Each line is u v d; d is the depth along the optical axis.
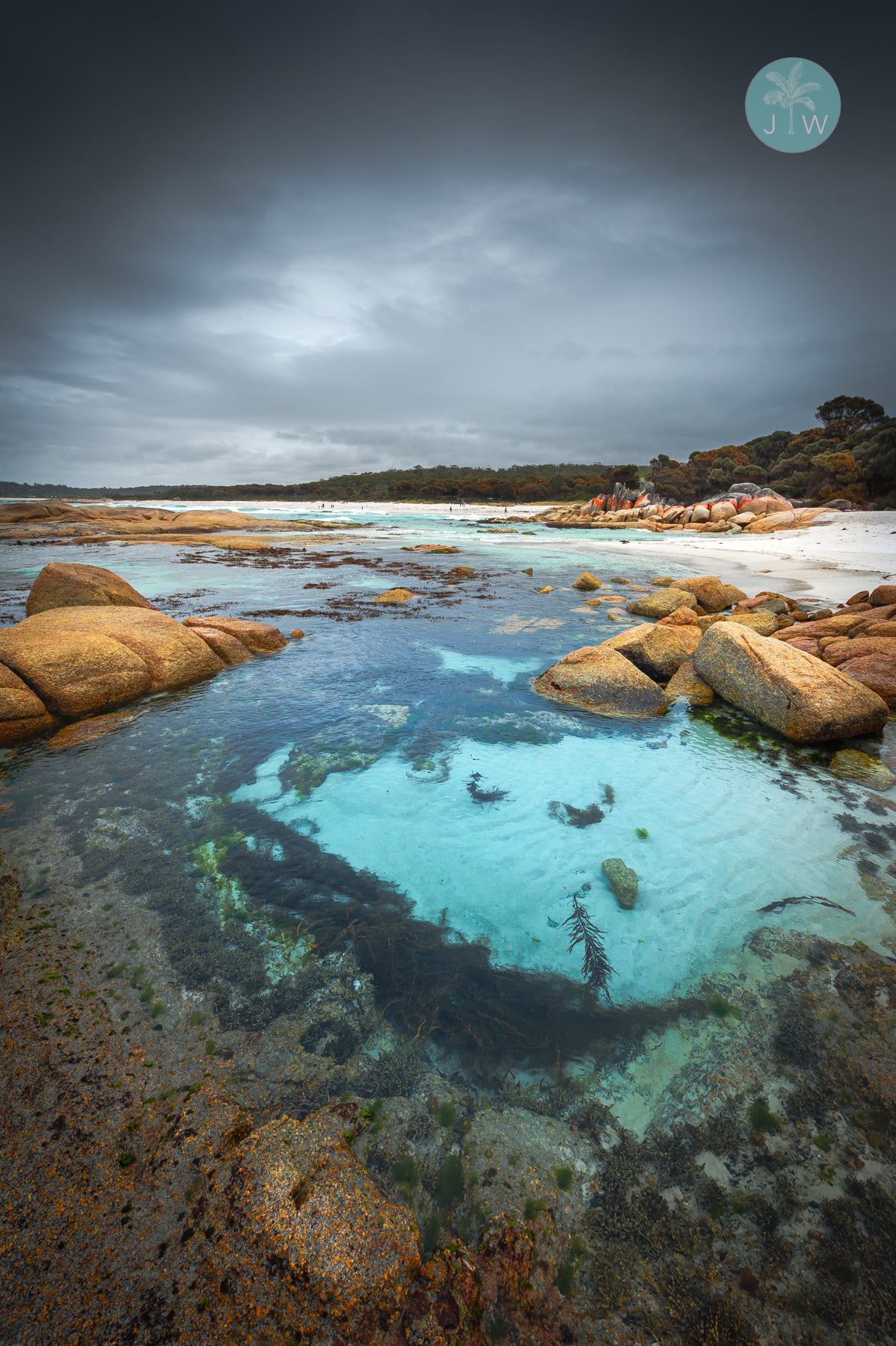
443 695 10.50
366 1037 3.75
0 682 8.41
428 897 5.25
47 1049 3.42
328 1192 2.67
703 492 82.62
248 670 11.91
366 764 7.88
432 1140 3.09
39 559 30.66
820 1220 2.74
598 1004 4.09
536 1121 3.23
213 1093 3.25
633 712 9.63
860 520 43.03
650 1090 3.44
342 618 16.89
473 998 4.11
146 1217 2.59
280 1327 2.26
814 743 8.42
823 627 12.56
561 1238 2.67
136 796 6.88
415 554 35.00
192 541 41.56
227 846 5.93
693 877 5.50
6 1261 2.40
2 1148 2.83
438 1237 2.65
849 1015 3.93
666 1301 2.46
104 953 4.33
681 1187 2.89
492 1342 2.31
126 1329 2.23
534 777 7.54
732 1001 4.09
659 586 22.20
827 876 5.49
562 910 5.08
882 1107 3.29
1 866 5.40
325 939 4.66
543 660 12.70
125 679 9.76
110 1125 3.00
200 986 4.08
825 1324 2.39
